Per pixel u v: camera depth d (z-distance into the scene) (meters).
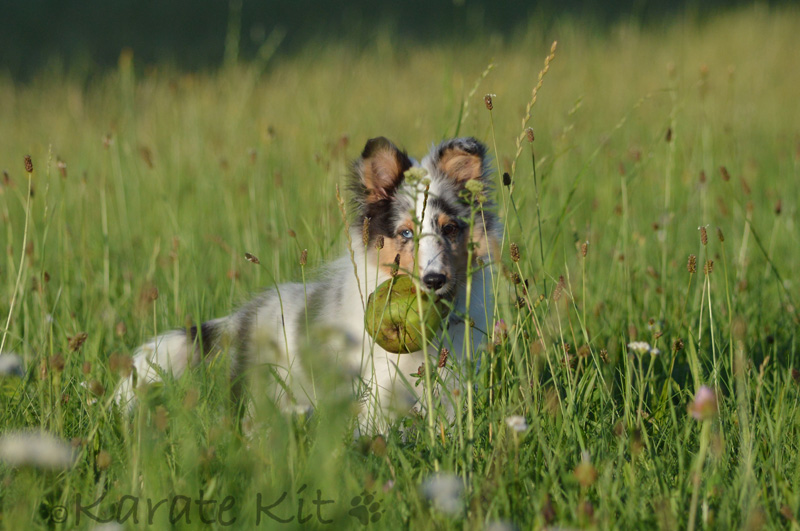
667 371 5.32
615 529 3.13
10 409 4.27
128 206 9.67
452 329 5.30
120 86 14.80
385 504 3.32
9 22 25.31
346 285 5.63
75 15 26.55
